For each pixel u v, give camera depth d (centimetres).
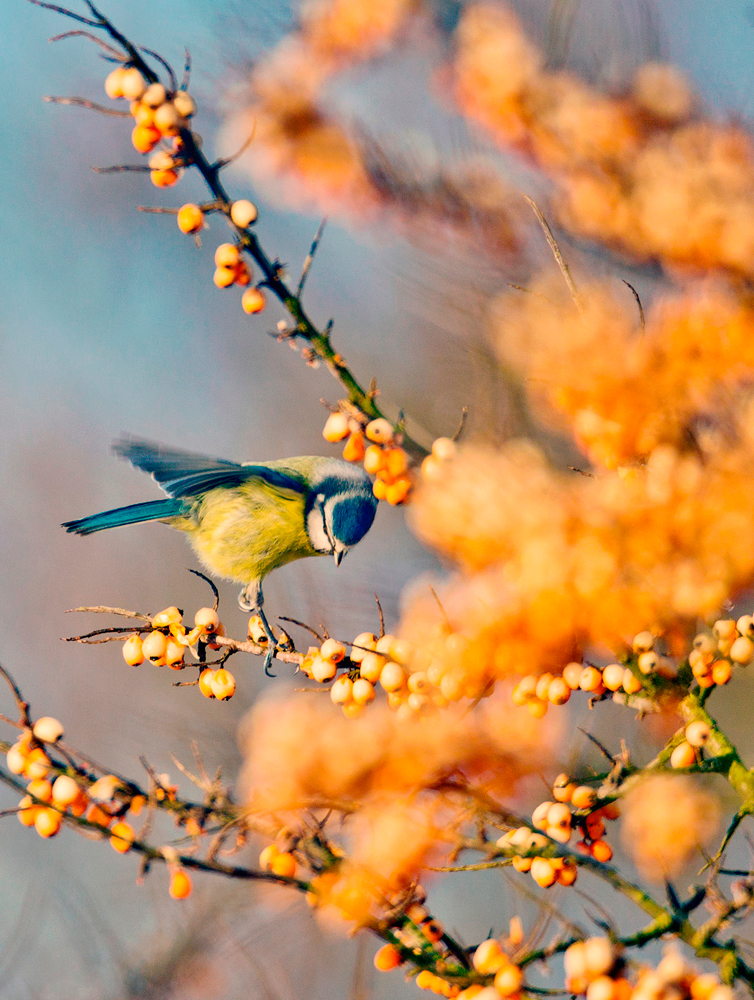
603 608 609
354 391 614
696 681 614
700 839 615
